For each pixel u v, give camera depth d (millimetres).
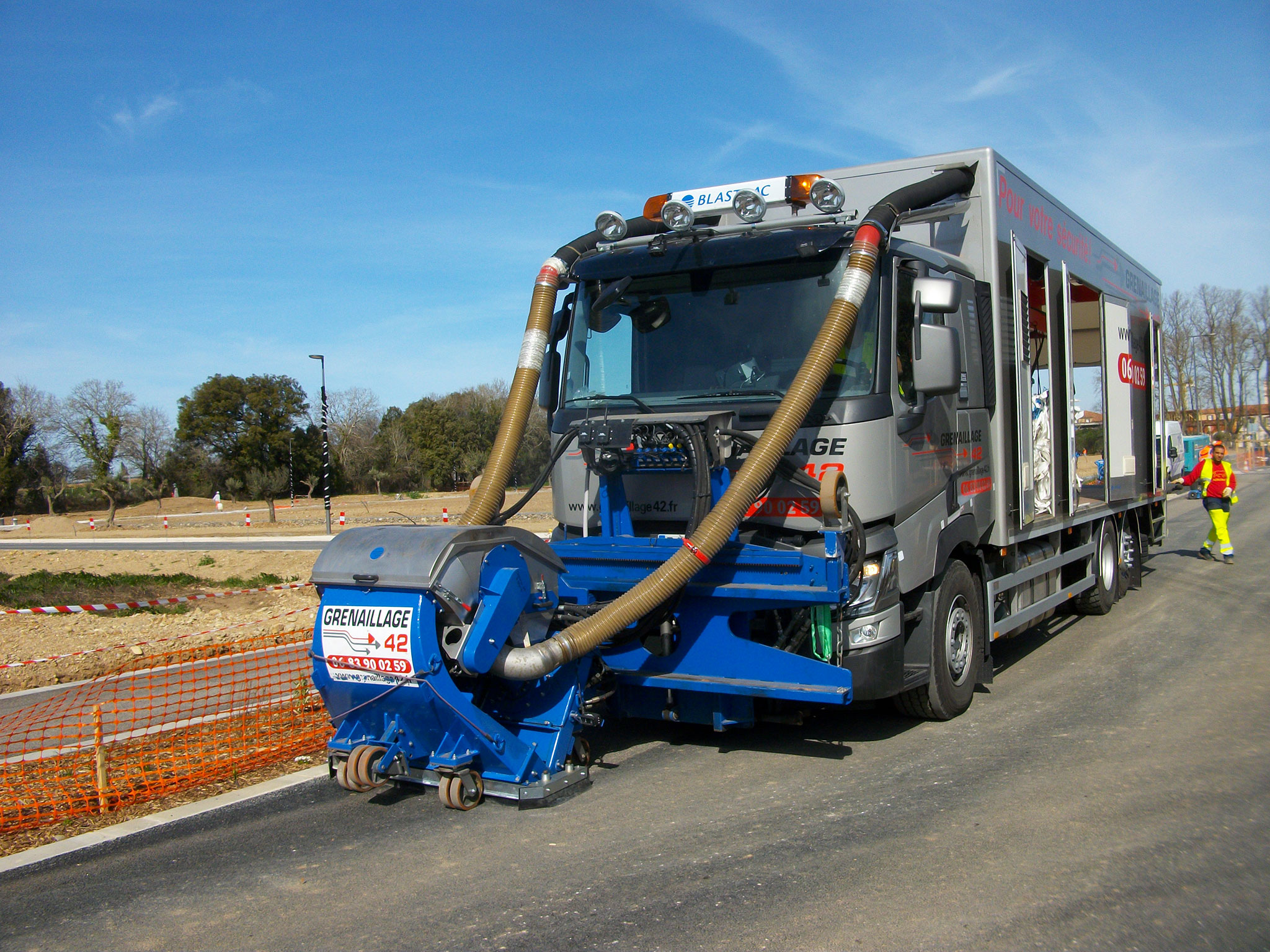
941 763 5473
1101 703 6684
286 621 12180
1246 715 6227
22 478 67375
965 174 6883
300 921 3723
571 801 5000
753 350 5844
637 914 3635
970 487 6633
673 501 5770
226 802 5250
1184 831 4316
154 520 53438
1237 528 20469
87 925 3768
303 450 73375
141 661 9664
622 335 6266
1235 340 71188
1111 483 10352
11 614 13180
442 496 67312
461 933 3545
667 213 5945
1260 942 3330
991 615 6988
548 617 5238
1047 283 8297
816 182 5895
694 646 5473
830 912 3596
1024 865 3992
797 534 5613
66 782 5645
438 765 4711
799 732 6285
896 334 5719
